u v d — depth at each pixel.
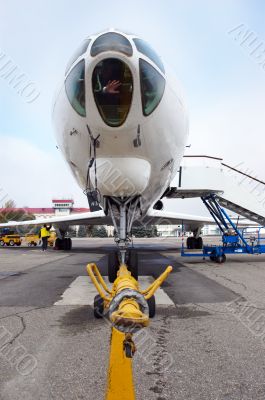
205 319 4.83
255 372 3.09
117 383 2.32
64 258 14.88
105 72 4.98
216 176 12.32
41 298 6.25
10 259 14.59
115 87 5.03
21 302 5.93
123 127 5.41
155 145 5.98
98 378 2.98
